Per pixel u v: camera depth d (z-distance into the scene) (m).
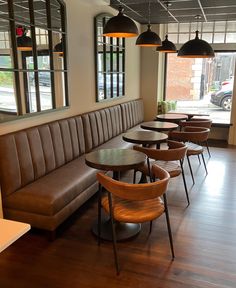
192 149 4.29
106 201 2.58
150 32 4.19
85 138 4.31
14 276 2.30
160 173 2.63
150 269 2.39
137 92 7.14
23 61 3.17
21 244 2.73
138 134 4.02
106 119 5.06
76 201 3.07
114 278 2.28
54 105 3.81
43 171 3.30
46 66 3.59
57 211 2.74
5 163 2.77
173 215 3.31
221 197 3.80
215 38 6.71
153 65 7.05
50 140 3.46
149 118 7.38
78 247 2.69
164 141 3.75
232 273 2.35
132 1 4.65
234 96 6.50
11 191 2.81
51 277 2.29
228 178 4.50
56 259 2.52
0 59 2.86
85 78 4.61
